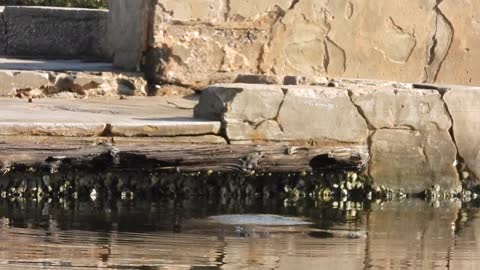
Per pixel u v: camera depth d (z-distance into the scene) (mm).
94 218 20297
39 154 21141
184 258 17266
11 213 20438
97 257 16984
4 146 20938
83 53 34531
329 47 28688
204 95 23516
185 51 27641
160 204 22219
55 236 18422
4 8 35906
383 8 28953
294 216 21609
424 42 29328
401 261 17859
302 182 24062
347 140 24000
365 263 17594
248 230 19797
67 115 23203
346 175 24266
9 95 26312
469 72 29625
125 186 22781
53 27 35062
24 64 30875
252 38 28172
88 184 22500
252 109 23125
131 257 17125
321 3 28578
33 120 21969
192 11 27656
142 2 28078
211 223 20328
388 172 24562
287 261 17438
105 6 42625
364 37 28891
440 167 24875
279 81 26594
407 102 24500
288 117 23438
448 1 29359
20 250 17219
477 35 29609
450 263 17875
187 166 22312
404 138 24594
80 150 21438
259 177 23766
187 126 22547
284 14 28344
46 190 22281
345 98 23953
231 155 22641
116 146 21719
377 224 21141
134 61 28625
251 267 16922
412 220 21781
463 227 21156
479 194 25094
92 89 26938
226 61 27953
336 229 20406
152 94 27391
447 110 24844
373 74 29031
